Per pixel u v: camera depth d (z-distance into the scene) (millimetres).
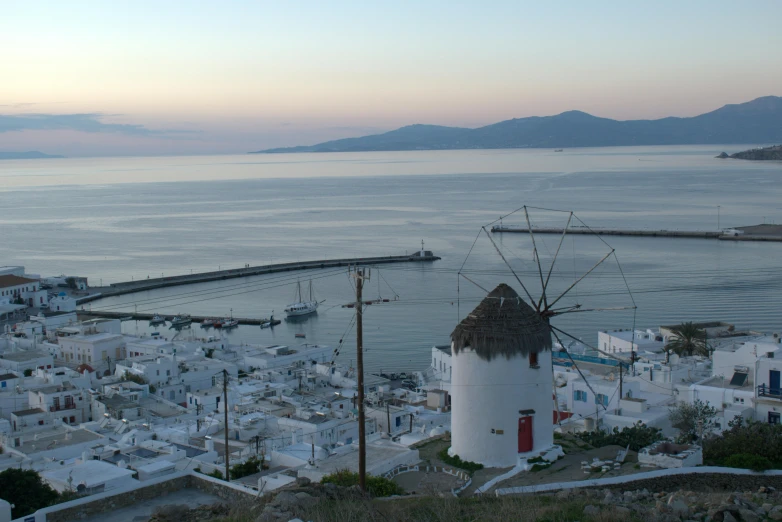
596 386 70875
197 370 125812
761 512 34438
